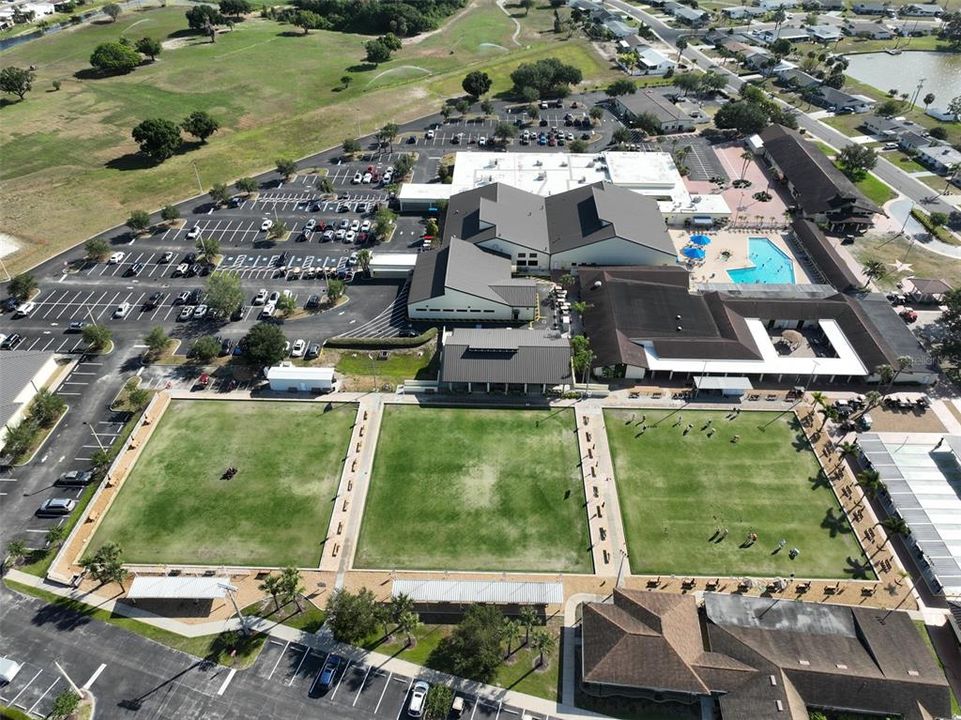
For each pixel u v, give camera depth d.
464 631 68.88
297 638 72.94
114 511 86.00
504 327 119.81
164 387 105.88
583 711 66.94
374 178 170.75
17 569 79.69
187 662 70.62
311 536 83.44
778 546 82.56
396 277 132.62
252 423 99.31
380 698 67.81
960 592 76.31
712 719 66.19
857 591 77.75
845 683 65.88
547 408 102.44
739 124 191.25
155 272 133.50
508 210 144.12
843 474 91.94
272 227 144.62
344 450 95.06
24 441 93.19
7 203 155.75
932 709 64.81
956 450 90.94
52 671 69.75
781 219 155.00
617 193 149.50
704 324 115.50
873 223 153.00
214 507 86.69
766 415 101.44
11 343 113.38
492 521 85.44
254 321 120.44
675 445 96.12
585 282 127.94
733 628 71.50
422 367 110.75
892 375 104.25
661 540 83.31
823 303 119.12
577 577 79.00
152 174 171.12
